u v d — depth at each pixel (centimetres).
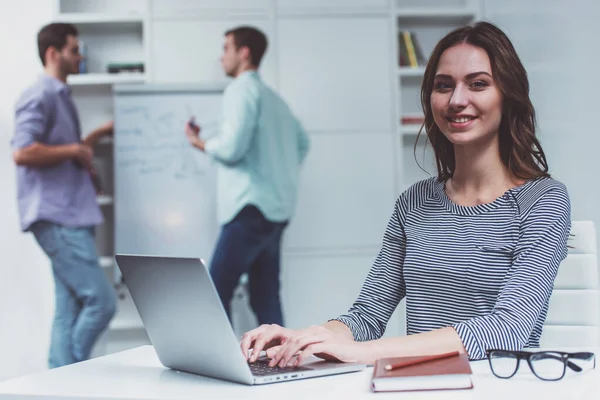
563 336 157
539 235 124
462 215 135
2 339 396
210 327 98
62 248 346
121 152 406
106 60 430
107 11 429
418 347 110
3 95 401
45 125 347
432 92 137
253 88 366
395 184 419
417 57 426
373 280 146
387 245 148
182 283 100
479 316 118
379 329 143
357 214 418
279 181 376
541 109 344
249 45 371
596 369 103
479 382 95
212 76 415
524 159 134
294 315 414
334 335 111
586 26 291
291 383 98
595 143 287
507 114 134
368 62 420
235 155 363
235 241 367
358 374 103
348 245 417
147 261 105
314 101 418
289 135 384
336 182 418
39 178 345
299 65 418
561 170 323
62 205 346
